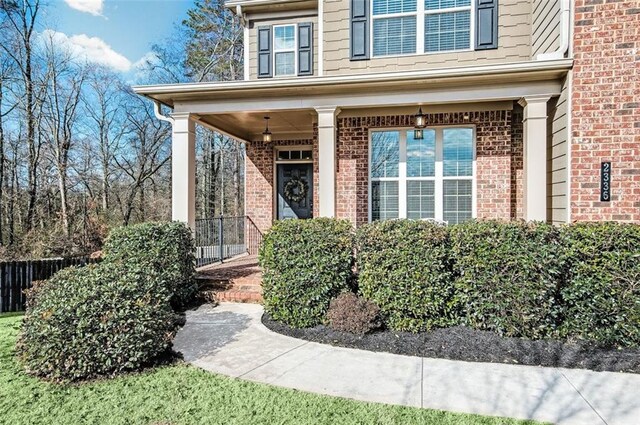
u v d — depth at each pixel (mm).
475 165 7594
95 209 15883
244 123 8984
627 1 5449
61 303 3787
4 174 17656
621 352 4121
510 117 7395
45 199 18312
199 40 21359
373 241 4895
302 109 6906
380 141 8094
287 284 5121
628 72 5469
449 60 7688
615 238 4266
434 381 3607
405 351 4348
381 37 8016
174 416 2924
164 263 6141
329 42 8328
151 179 22578
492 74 5930
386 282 4801
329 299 5109
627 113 5477
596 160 5586
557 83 6000
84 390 3375
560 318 4477
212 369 3889
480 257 4598
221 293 6668
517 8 7438
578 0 5590
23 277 7305
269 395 3285
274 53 9562
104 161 20984
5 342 4789
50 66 18031
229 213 23672
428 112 7621
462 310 4801
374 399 3234
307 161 10375
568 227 4461
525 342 4359
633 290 4188
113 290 3996
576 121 5641
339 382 3582
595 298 4277
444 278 4723
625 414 2990
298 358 4195
